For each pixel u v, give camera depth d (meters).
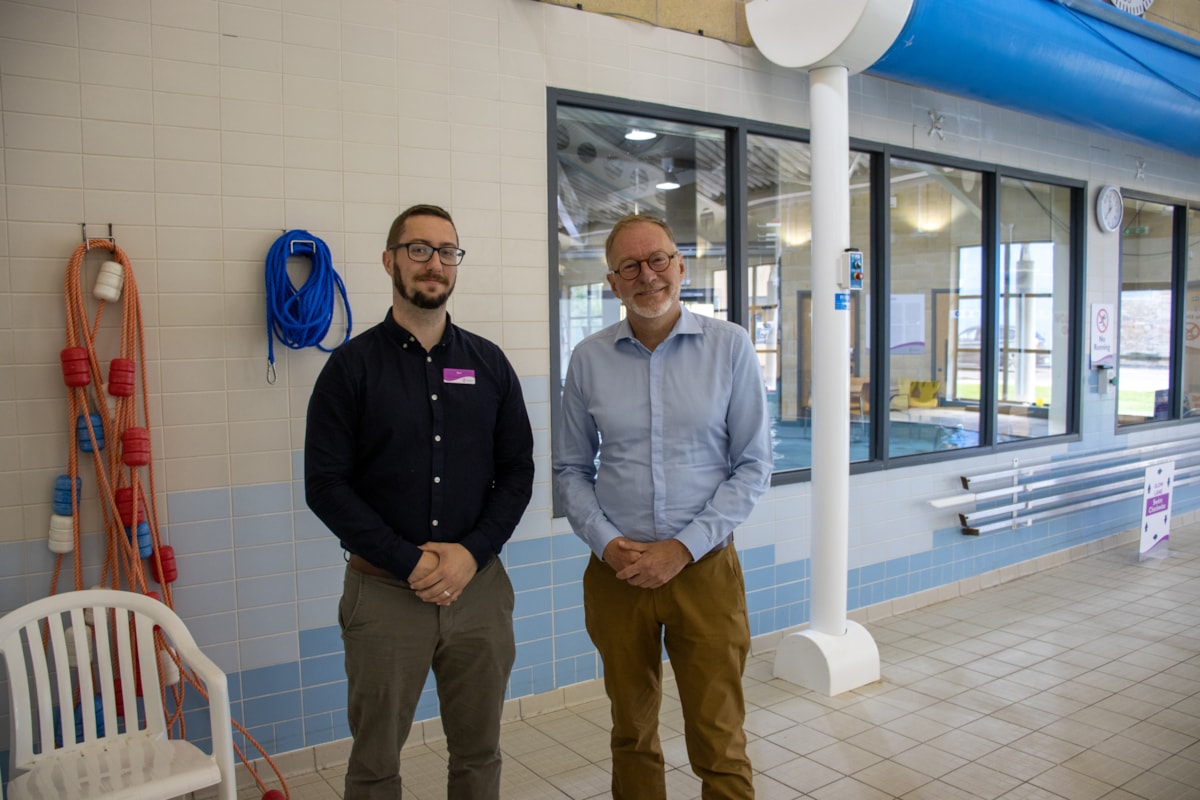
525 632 3.18
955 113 4.49
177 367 2.52
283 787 2.50
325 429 1.91
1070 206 5.29
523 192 3.11
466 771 2.08
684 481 2.12
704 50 3.56
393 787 1.98
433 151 2.91
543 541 3.21
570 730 3.06
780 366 4.05
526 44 3.09
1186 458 6.08
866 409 4.29
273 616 2.70
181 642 1.96
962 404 4.77
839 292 3.31
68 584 2.41
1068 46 3.67
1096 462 5.38
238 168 2.58
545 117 3.15
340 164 2.74
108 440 2.38
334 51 2.72
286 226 2.66
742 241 3.77
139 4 2.43
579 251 3.41
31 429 2.35
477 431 2.04
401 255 1.92
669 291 2.06
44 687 1.93
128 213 2.44
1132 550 5.57
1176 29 5.37
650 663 2.18
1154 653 3.68
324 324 2.67
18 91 2.29
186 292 2.52
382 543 1.86
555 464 2.31
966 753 2.80
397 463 1.94
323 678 2.79
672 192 3.65
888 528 4.28
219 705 1.86
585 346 2.25
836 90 3.29
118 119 2.41
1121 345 5.81
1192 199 6.16
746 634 2.17
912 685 3.38
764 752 2.83
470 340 2.11
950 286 4.66
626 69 3.34
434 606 1.96
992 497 4.63
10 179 2.29
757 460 2.15
